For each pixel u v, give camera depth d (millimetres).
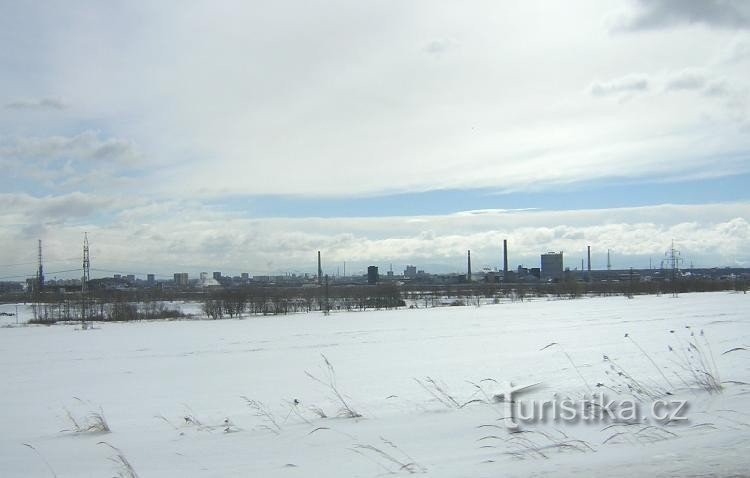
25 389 16594
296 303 63656
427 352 21734
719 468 6043
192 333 36344
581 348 20484
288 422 10352
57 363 22891
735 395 9820
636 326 28875
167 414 12070
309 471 6812
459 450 7465
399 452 7488
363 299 67250
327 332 33344
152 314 57094
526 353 19938
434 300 71125
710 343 19516
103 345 30266
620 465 6324
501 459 6844
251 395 13977
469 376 15180
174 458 7973
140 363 21953
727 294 66000
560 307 51031
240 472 6965
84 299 61344
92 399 14562
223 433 9617
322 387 14656
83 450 8945
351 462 7145
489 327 32594
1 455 8922
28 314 66125
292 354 23016
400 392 13289
